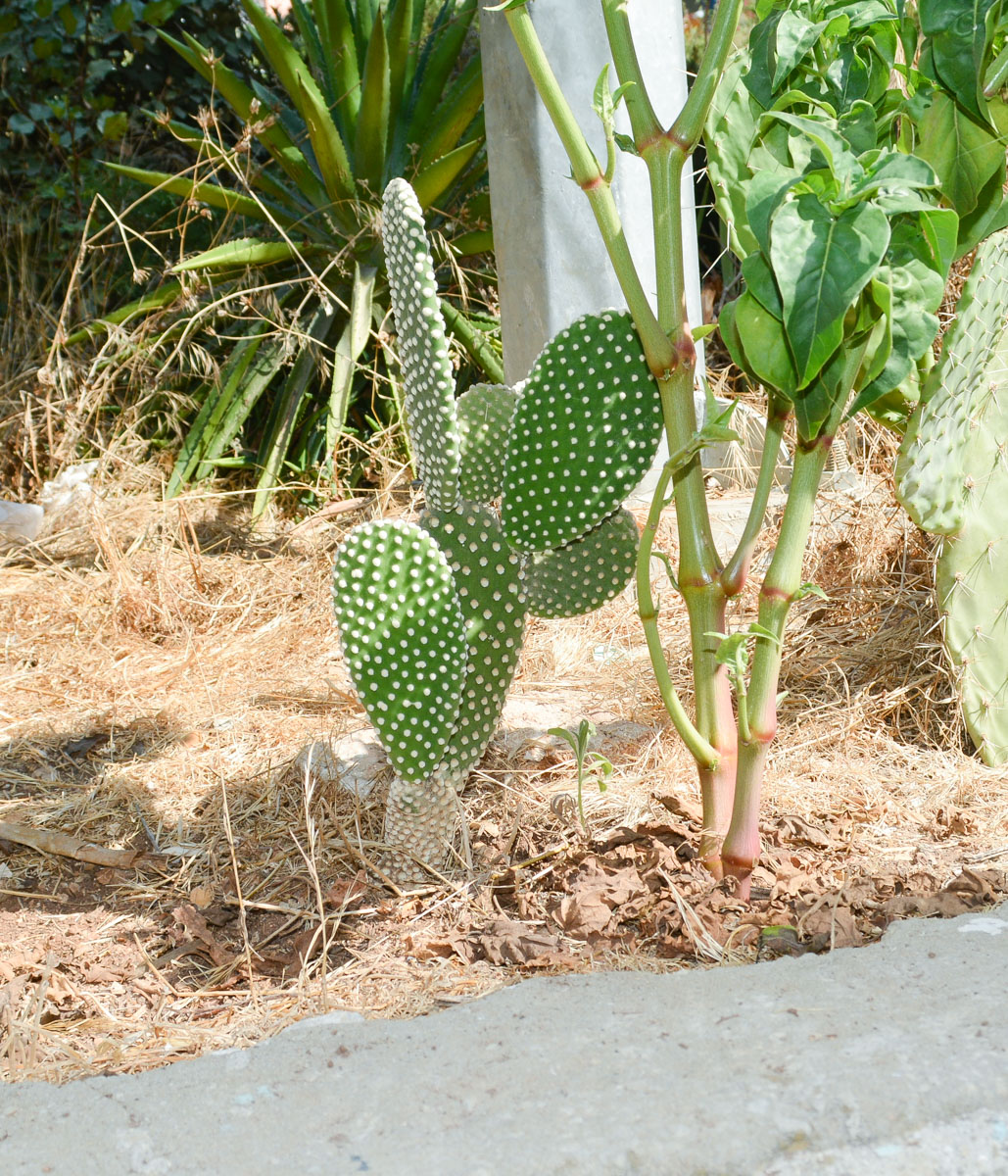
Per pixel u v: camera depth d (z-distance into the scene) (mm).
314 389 5211
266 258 4809
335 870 2322
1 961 2027
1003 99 1777
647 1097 1332
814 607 3248
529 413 1988
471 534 2107
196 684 3332
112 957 2074
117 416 5203
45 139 6137
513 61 3703
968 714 2551
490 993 1729
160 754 2900
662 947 1866
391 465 4645
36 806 2672
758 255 1586
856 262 1493
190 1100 1406
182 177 5000
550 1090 1364
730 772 2020
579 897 1994
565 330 1955
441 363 1897
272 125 4930
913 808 2377
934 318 1722
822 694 2875
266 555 4270
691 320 3857
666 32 3766
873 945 1706
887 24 1853
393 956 1985
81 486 4715
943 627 2561
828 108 1667
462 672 2027
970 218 1893
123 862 2406
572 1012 1552
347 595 1970
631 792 2457
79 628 3754
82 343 5449
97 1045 1744
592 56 3691
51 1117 1392
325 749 2693
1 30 5812
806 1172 1220
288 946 2096
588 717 2859
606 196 1842
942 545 2561
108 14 5988
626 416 1975
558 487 2000
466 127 4977
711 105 1893
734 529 3590
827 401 1703
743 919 1893
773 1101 1306
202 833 2521
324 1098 1389
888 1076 1332
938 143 1822
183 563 4148
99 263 5875
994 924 1745
